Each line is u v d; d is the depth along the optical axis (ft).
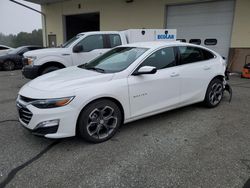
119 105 12.01
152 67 11.90
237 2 32.99
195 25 38.06
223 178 8.75
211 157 10.20
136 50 13.80
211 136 12.33
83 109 10.85
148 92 12.81
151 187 8.28
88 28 63.77
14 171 9.21
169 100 13.97
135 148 11.04
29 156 10.33
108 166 9.55
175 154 10.47
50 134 10.33
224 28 35.17
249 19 32.45
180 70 14.29
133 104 12.37
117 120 12.02
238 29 33.63
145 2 42.70
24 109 10.82
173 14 40.27
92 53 24.84
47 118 10.19
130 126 13.66
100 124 11.51
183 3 38.34
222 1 34.65
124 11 45.93
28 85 11.93
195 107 17.29
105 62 14.03
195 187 8.26
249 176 8.86
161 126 13.67
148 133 12.71
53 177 8.85
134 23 44.96
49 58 22.90
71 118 10.47
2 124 13.97
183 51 14.90
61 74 12.76
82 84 11.00
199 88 15.70
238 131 12.95
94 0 50.21
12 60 42.98
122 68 12.47
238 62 34.40
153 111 13.33
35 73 22.75
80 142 11.62
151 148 11.03
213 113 15.96
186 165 9.59
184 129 13.24
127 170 9.28
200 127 13.52
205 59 16.39
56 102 10.18
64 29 57.41
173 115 15.55
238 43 33.99
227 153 10.55
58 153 10.59
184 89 14.67
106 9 48.57
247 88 24.13
